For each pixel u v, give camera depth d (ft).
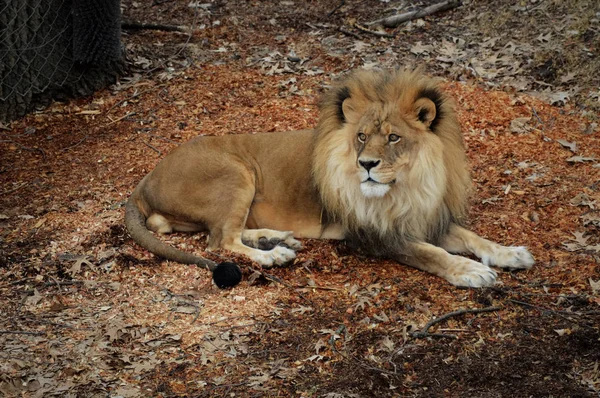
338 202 30.94
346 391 23.79
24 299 29.25
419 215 30.30
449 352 25.58
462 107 44.37
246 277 30.40
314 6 58.34
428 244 30.66
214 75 49.24
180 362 25.50
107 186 38.42
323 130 30.91
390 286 29.58
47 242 33.32
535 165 38.99
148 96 47.19
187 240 33.65
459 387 23.99
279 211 33.63
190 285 29.99
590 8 51.96
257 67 50.19
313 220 33.19
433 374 24.59
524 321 27.04
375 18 56.13
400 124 29.12
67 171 40.14
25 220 35.55
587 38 49.55
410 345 26.00
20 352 25.96
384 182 28.84
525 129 42.16
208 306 28.60
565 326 26.61
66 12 46.55
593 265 30.30
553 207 35.22
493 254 30.68
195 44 52.95
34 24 45.16
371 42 52.95
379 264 31.40
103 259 31.65
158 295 29.35
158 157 40.98
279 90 47.21
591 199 35.55
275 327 27.25
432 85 29.99
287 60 50.88
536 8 53.26
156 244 31.81
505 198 36.22
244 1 58.90
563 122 42.88
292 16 57.00
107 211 35.88
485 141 41.32
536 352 25.36
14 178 39.70
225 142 33.88
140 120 44.80
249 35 54.39
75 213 35.94
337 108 30.45
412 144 29.35
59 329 27.30
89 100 47.34
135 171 39.75
